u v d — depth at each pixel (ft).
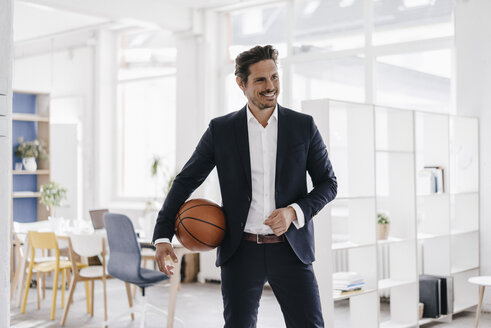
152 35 27.99
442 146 17.63
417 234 17.12
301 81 23.13
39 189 26.16
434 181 17.25
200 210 8.00
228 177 7.86
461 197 18.74
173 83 27.25
